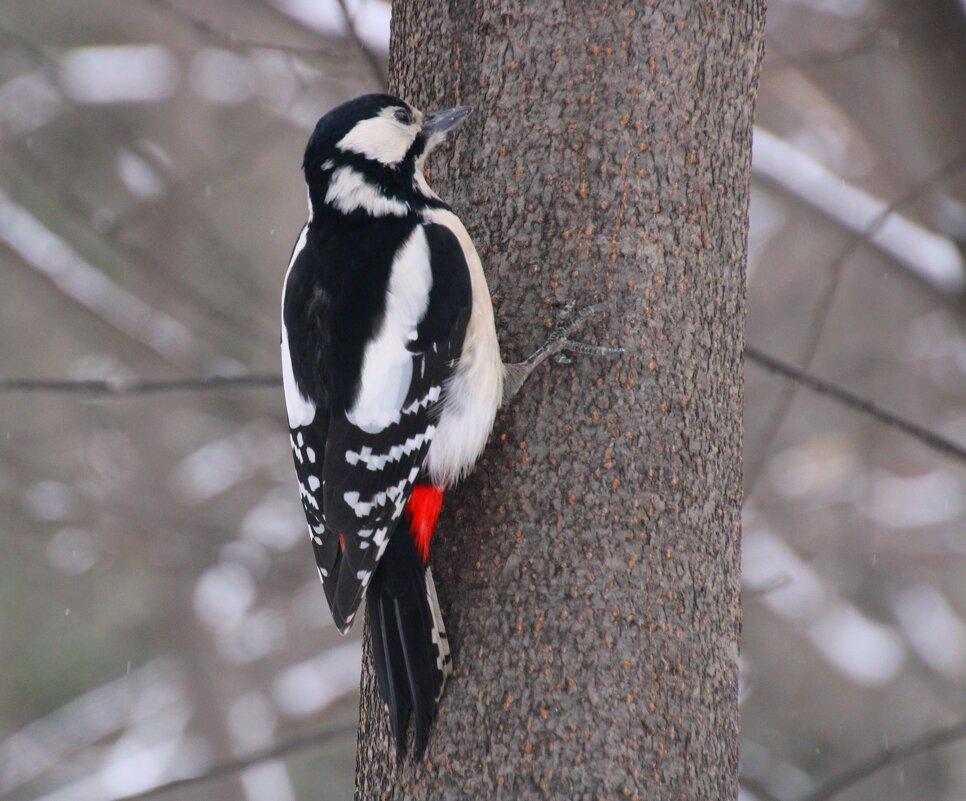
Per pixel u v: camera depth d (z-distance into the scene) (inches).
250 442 728.3
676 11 255.0
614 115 252.4
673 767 236.8
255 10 550.9
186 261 685.9
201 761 705.0
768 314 762.8
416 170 268.5
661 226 251.3
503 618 240.5
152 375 726.5
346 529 244.8
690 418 248.7
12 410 745.6
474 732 237.6
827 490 718.5
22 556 776.9
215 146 752.3
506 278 254.4
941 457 742.5
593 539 241.3
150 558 678.5
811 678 714.2
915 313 758.5
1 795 732.7
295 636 722.2
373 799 251.0
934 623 719.7
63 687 773.9
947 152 523.2
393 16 287.6
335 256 266.1
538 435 246.1
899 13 510.0
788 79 720.3
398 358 250.1
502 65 258.5
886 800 698.2
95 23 759.1
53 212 711.1
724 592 250.1
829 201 506.9
